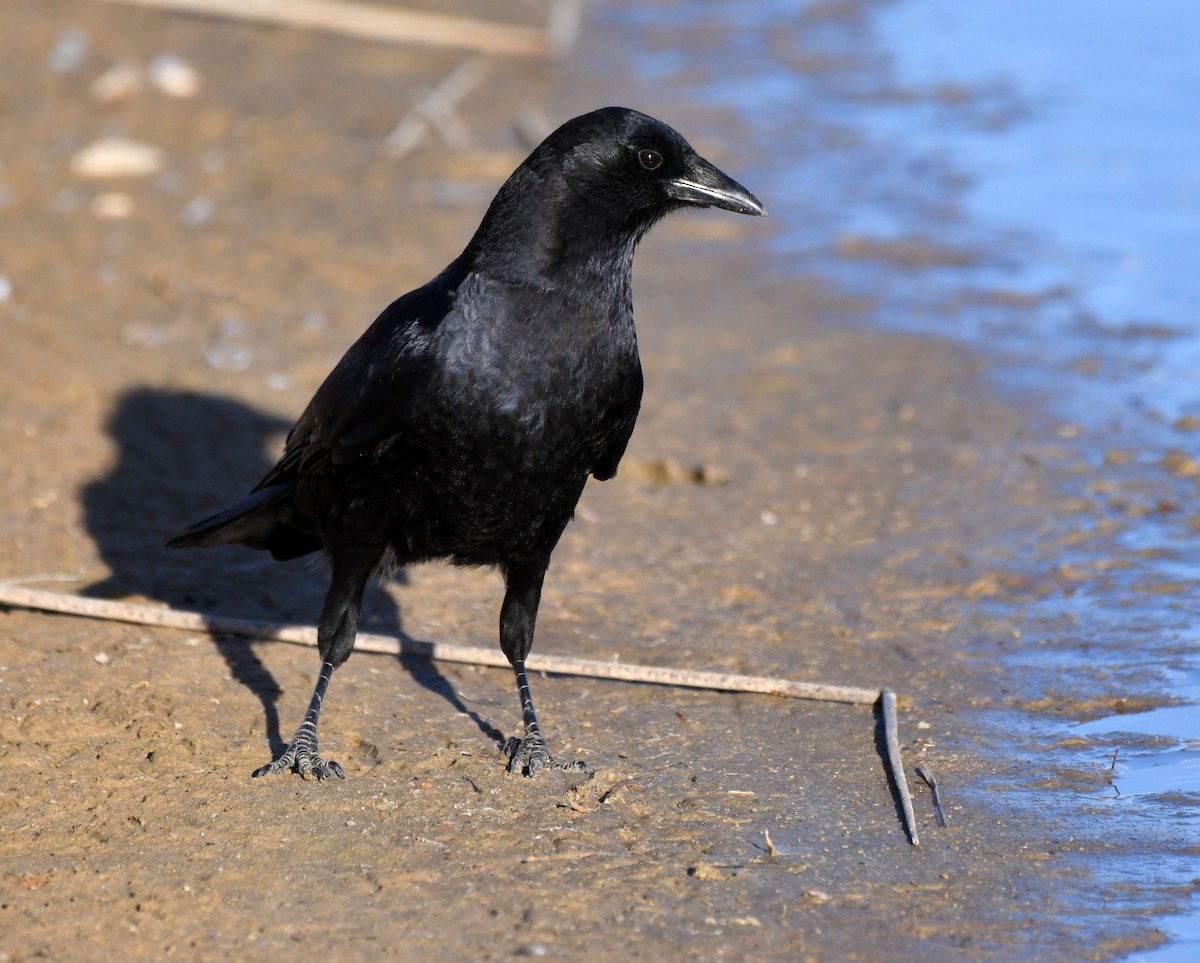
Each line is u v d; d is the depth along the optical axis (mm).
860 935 7590
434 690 10156
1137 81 26922
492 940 7422
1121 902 7941
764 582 11938
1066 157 23016
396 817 8531
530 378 8719
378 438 8797
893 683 10414
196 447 13719
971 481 13633
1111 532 12602
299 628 10586
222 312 16484
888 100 26062
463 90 24875
